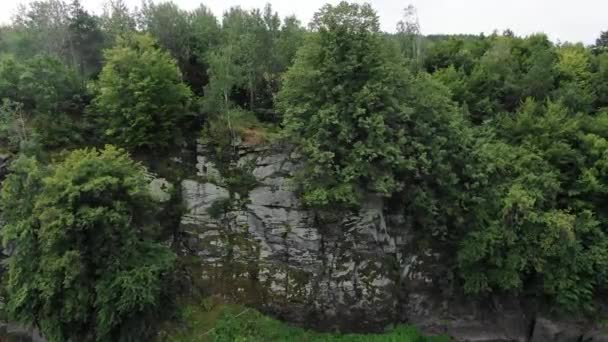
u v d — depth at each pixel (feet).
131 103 93.35
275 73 111.96
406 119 88.17
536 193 92.38
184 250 95.09
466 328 96.32
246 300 91.50
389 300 92.73
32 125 96.53
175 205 96.27
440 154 93.35
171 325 85.05
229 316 88.12
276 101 100.48
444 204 95.86
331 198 84.74
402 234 98.37
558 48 153.69
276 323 89.04
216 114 99.35
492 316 97.96
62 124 97.81
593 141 102.06
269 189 94.99
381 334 90.27
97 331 75.25
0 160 90.84
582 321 96.53
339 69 86.74
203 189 96.78
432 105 96.12
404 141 85.76
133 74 91.35
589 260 92.43
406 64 119.03
